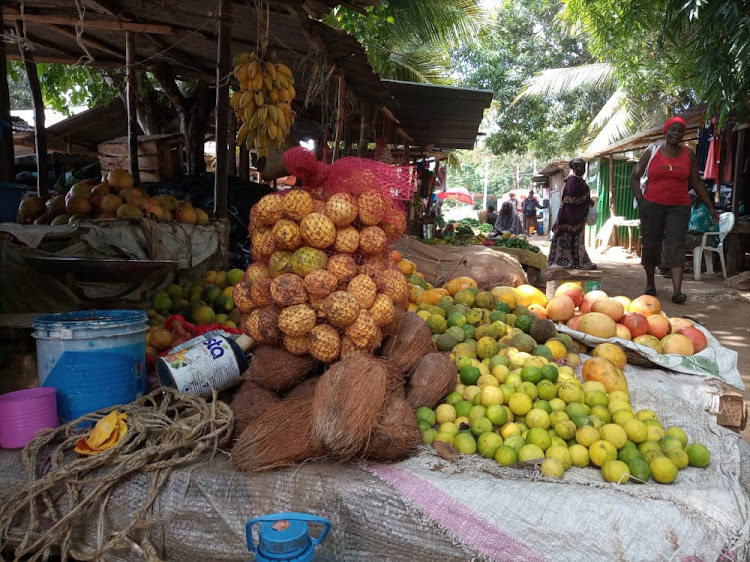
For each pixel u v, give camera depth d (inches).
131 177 221.1
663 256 320.8
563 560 74.9
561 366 127.8
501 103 948.6
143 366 114.1
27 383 116.7
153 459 90.7
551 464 90.1
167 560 87.6
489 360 126.0
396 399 97.2
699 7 325.1
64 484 89.9
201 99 361.4
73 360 102.6
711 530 76.1
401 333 117.2
